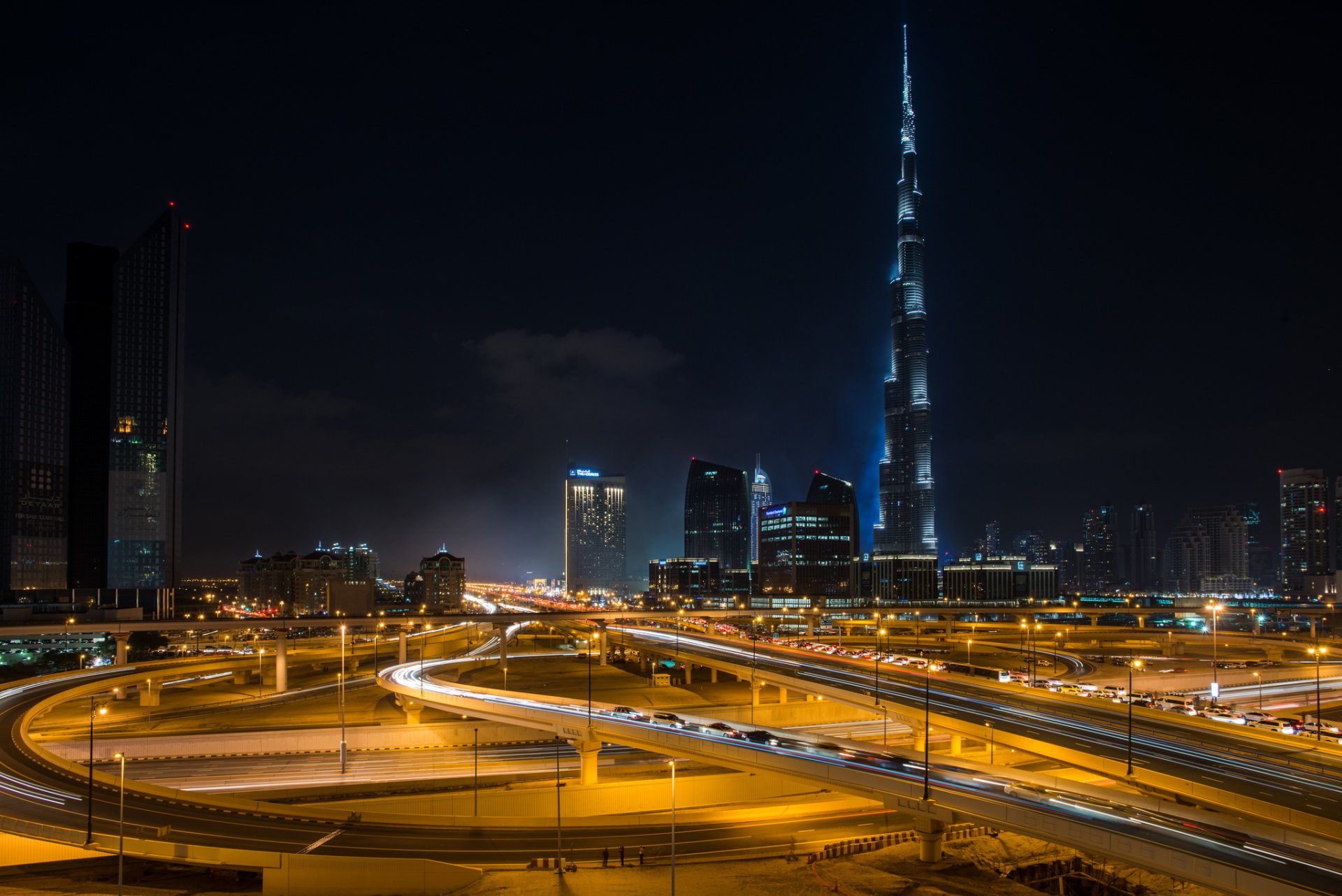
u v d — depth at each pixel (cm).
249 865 7981
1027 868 9238
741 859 8756
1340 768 9119
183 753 13688
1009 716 11738
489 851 8894
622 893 7656
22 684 16838
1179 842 6706
